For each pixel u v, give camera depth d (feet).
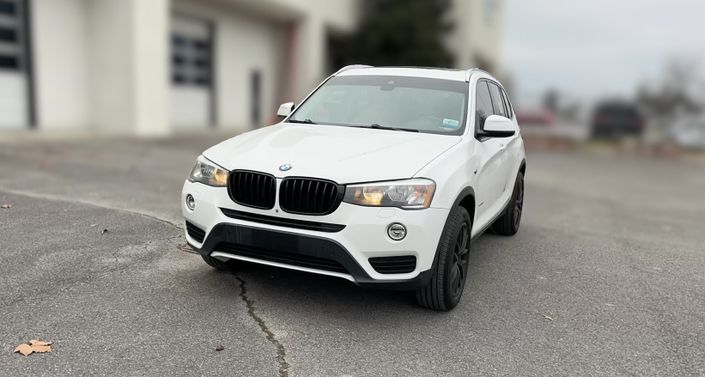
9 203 22.31
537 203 33.71
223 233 13.52
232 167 13.65
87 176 29.55
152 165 35.04
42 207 22.04
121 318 13.16
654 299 16.62
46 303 13.66
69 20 49.21
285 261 13.30
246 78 74.79
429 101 17.56
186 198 14.55
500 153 18.76
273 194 13.06
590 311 15.39
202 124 68.23
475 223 16.15
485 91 19.85
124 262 16.61
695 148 101.30
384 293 15.58
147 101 50.85
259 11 71.31
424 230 12.92
